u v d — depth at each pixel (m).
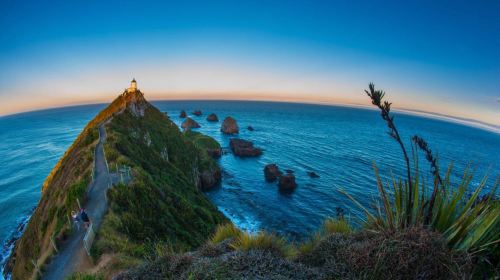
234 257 4.86
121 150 35.38
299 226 43.31
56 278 12.93
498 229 3.99
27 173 99.38
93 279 7.62
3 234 50.59
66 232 16.42
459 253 3.79
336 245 5.07
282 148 108.12
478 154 107.44
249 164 81.75
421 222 4.24
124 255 13.19
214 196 56.06
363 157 91.06
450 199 4.48
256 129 170.00
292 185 58.97
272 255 5.15
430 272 3.55
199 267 4.64
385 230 4.32
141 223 18.17
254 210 49.12
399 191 4.56
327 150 105.75
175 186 35.09
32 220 32.16
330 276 4.21
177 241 18.94
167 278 4.94
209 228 25.58
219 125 189.12
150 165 35.66
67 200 21.27
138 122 58.00
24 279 17.95
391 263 3.78
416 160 4.39
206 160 66.38
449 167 4.39
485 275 3.82
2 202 68.62
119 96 79.56
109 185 23.31
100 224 17.17
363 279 3.88
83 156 34.19
